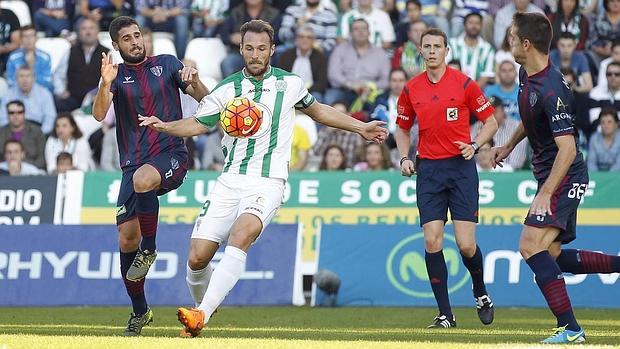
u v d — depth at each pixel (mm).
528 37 24750
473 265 31984
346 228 42406
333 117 26438
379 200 45031
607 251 40844
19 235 43062
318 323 33281
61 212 47188
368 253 41906
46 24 58906
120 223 27844
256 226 25141
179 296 41562
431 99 31734
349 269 41812
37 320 34594
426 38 31703
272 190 25703
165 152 27516
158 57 28203
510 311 38906
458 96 31578
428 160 32125
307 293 45812
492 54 53406
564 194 25312
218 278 24797
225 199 25812
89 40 55719
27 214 47312
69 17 59156
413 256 41500
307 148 51688
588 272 28062
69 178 47469
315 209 45312
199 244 25719
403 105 32531
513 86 51062
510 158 49250
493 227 41438
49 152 52969
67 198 47281
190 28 57844
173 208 45969
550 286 25016
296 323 33219
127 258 28219
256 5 56125
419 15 54281
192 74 27031
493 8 55031
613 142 49344
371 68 53656
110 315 37156
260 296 41656
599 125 49906
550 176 24516
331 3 56531
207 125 25797
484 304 32406
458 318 35688
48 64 56094
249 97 25766
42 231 43062
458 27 55094
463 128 31781
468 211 31844
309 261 44594
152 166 26844
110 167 52750
